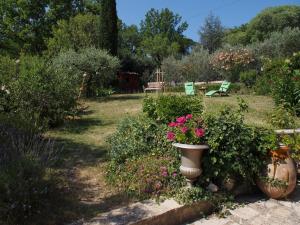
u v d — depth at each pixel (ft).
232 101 42.52
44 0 101.30
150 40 158.10
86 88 51.29
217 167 14.40
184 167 14.23
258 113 33.30
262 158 15.38
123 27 160.45
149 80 88.28
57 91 28.43
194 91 51.08
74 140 24.27
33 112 26.86
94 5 106.73
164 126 17.66
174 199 13.93
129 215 12.43
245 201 15.05
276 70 49.67
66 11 103.09
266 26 141.69
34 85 27.22
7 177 11.94
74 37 66.28
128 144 17.53
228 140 14.57
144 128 17.83
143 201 13.80
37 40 102.12
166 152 16.34
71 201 13.91
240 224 13.16
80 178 16.71
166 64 87.86
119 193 14.96
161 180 14.78
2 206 11.14
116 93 64.69
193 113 18.51
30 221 11.72
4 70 28.48
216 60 73.77
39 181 12.96
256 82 55.83
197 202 13.75
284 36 86.12
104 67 51.03
